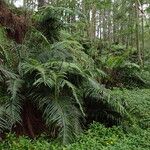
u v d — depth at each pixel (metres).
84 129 7.46
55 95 7.09
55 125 6.88
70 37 10.08
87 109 7.91
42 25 9.27
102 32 23.47
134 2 16.83
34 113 7.29
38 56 8.02
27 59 7.73
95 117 7.88
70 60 8.37
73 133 6.83
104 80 11.78
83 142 6.50
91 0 14.98
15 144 6.19
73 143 6.45
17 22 9.04
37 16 9.34
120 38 23.86
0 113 6.55
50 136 6.93
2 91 7.18
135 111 8.77
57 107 6.90
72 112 7.09
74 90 6.93
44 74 6.86
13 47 8.13
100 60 12.53
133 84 13.16
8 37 8.73
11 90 6.79
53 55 8.10
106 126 7.81
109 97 7.69
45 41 8.73
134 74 13.43
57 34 9.45
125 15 19.83
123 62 13.12
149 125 8.10
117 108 7.81
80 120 7.50
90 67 9.34
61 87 7.27
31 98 7.24
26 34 8.91
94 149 6.19
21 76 7.38
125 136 7.17
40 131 7.11
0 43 7.92
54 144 6.48
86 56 10.18
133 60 16.48
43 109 7.19
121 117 7.92
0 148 6.04
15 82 7.00
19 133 6.90
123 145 6.44
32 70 7.14
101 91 7.78
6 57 7.67
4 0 9.34
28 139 6.66
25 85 7.30
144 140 6.88
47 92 7.21
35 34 8.77
